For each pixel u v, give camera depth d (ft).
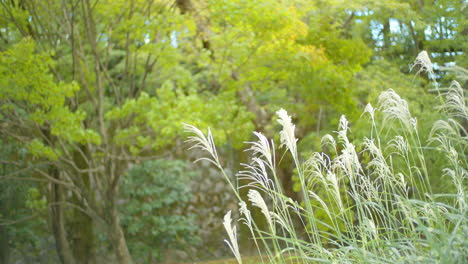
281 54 26.89
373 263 6.33
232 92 27.04
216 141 23.81
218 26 27.09
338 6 28.45
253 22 24.20
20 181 32.19
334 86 27.27
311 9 27.40
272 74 28.19
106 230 27.73
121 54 31.71
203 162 36.91
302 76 27.55
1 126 27.25
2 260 32.30
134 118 24.08
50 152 23.56
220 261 31.04
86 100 29.84
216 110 25.26
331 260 6.46
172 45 26.61
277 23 24.21
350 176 7.22
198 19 27.61
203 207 36.47
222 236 36.14
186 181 36.29
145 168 34.35
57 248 31.63
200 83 33.55
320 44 28.40
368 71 31.19
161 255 34.30
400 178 8.11
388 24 35.73
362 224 7.12
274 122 31.24
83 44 29.14
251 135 33.40
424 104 27.81
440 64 32.12
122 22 25.90
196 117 22.53
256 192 6.41
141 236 34.63
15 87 21.71
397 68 31.94
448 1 32.27
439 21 33.53
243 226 35.86
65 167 26.32
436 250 5.49
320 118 33.24
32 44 21.24
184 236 34.88
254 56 27.35
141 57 30.60
